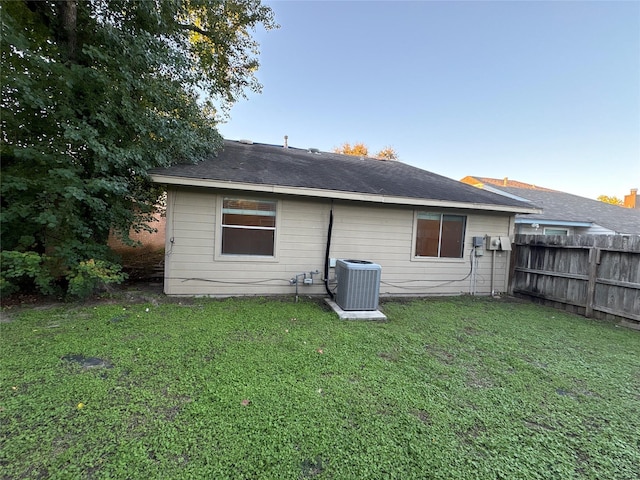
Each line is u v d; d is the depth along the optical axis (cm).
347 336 396
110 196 533
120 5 518
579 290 579
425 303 622
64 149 484
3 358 291
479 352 364
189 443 186
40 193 455
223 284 601
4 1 432
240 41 778
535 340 415
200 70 704
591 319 537
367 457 183
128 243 569
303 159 852
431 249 712
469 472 175
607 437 212
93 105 482
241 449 183
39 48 500
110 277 498
